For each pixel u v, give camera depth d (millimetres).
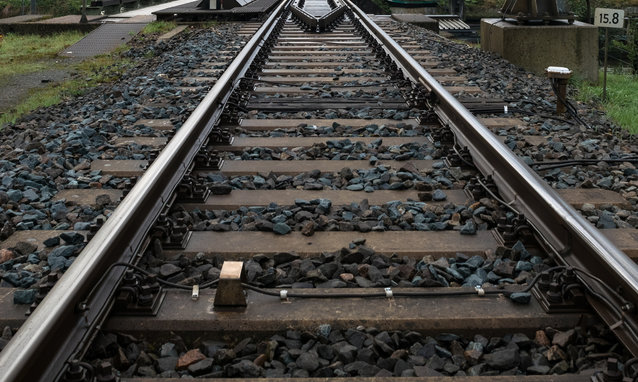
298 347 3121
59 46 16391
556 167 5887
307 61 11703
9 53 15461
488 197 4875
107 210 4816
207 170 5551
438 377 2805
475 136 5680
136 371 2953
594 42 12555
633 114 8906
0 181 5422
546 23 12961
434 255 4051
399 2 45812
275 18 16922
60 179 5484
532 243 4094
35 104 9156
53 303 2770
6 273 3785
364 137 6645
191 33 16688
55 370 2646
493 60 12406
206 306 3352
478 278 3715
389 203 4785
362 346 3104
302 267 3814
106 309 3162
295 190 5109
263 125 7082
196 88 9508
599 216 4762
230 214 4648
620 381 2658
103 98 9047
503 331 3252
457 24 34375
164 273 3678
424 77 8016
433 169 5555
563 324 3252
